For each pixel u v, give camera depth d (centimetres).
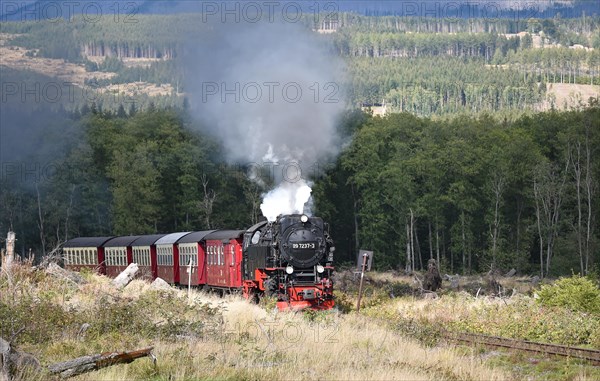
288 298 4153
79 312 3325
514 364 2680
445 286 6694
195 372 2430
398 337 3102
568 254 9956
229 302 4106
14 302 3200
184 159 10606
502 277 8906
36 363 2364
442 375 2391
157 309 3419
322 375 2375
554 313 3556
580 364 2569
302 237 4206
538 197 10444
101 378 2297
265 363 2562
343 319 3662
